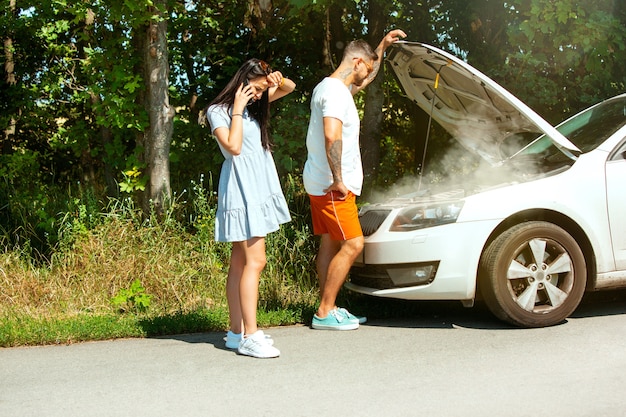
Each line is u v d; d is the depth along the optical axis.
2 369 4.49
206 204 7.31
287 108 8.07
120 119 7.16
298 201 7.60
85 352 4.91
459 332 5.27
